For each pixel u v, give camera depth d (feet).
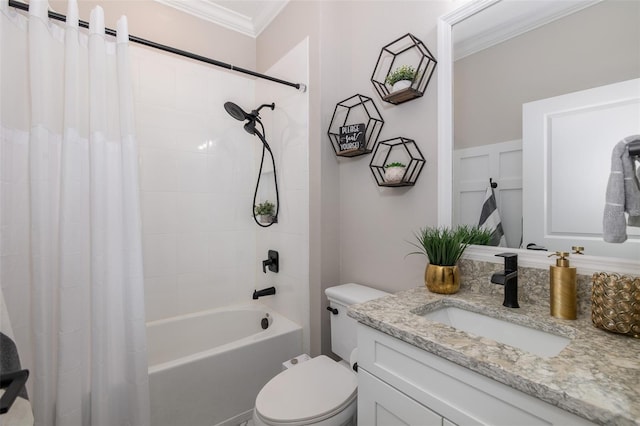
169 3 6.49
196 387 4.74
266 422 3.43
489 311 3.13
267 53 7.16
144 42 4.46
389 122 4.91
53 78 3.92
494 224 3.58
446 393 2.30
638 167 2.60
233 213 7.30
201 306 6.86
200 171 6.84
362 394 3.04
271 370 5.53
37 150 3.65
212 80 7.03
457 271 3.62
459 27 3.92
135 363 4.09
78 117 3.94
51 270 3.82
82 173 4.04
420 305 3.22
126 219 4.15
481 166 3.70
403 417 2.61
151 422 4.37
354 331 4.58
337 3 5.81
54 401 3.78
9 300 3.66
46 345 3.70
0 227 3.55
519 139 3.36
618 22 2.70
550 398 1.72
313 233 5.68
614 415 1.51
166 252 6.42
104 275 4.03
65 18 3.91
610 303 2.44
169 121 6.43
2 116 3.56
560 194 3.06
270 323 6.54
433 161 4.25
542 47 3.18
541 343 2.75
